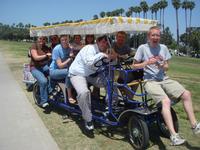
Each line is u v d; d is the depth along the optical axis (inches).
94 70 115.3
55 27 157.8
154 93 100.3
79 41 154.9
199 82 273.4
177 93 101.9
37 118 130.9
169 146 102.3
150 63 104.5
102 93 161.5
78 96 111.6
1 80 229.5
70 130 117.3
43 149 100.1
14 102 157.6
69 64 135.0
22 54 580.1
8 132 114.6
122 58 114.2
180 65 578.9
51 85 142.6
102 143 105.3
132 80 110.7
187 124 126.1
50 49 169.5
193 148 101.0
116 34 125.5
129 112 100.8
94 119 117.0
